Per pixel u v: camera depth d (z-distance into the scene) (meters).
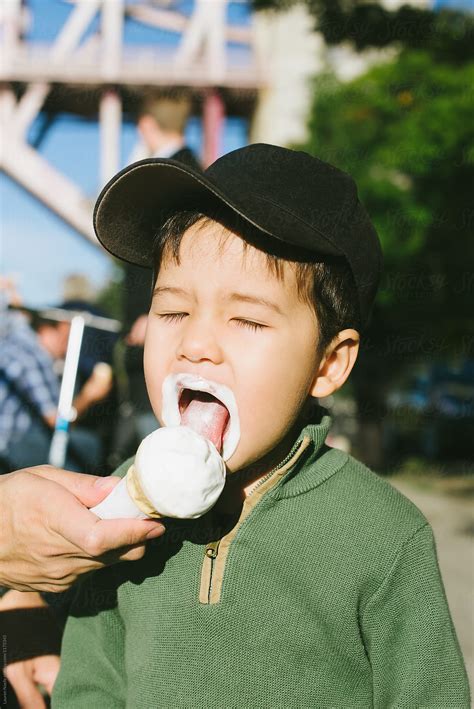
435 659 1.34
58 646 1.65
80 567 1.24
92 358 3.46
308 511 1.40
